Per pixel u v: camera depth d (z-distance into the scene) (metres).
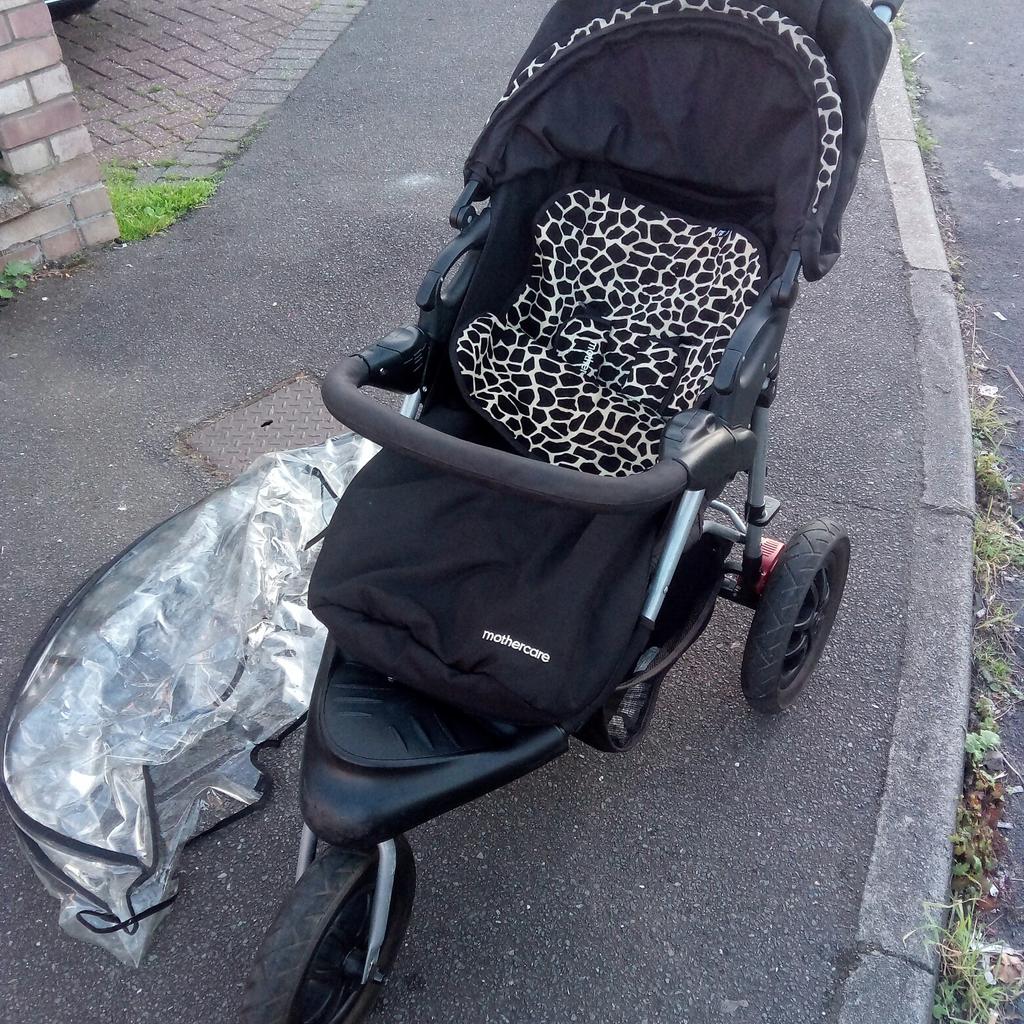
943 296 4.34
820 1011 2.19
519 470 1.66
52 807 2.35
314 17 6.67
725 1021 2.18
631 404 2.52
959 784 2.62
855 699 2.81
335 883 1.86
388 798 1.78
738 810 2.56
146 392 3.77
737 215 2.48
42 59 3.96
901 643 2.95
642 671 2.23
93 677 2.61
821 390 3.85
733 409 2.06
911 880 2.40
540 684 1.83
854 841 2.50
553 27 2.40
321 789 1.80
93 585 2.84
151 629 2.73
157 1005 2.20
